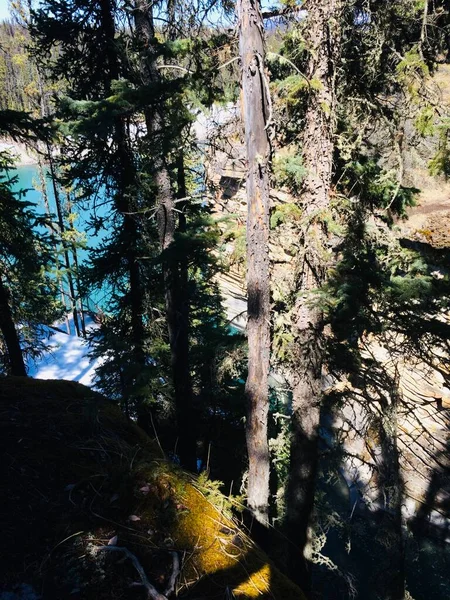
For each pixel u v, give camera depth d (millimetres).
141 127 9742
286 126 7223
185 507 3377
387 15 6348
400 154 6797
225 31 6938
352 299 6137
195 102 7215
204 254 8000
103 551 2836
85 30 9953
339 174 7961
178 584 2762
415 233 9562
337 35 6168
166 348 12328
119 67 10203
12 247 11328
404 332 6754
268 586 2910
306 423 7812
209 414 12383
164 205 9406
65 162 10727
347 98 7031
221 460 11625
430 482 12391
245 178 6770
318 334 7324
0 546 2727
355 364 7766
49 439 3805
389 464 8055
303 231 6867
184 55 7633
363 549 12820
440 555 12328
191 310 11023
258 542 7316
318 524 9758
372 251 7184
